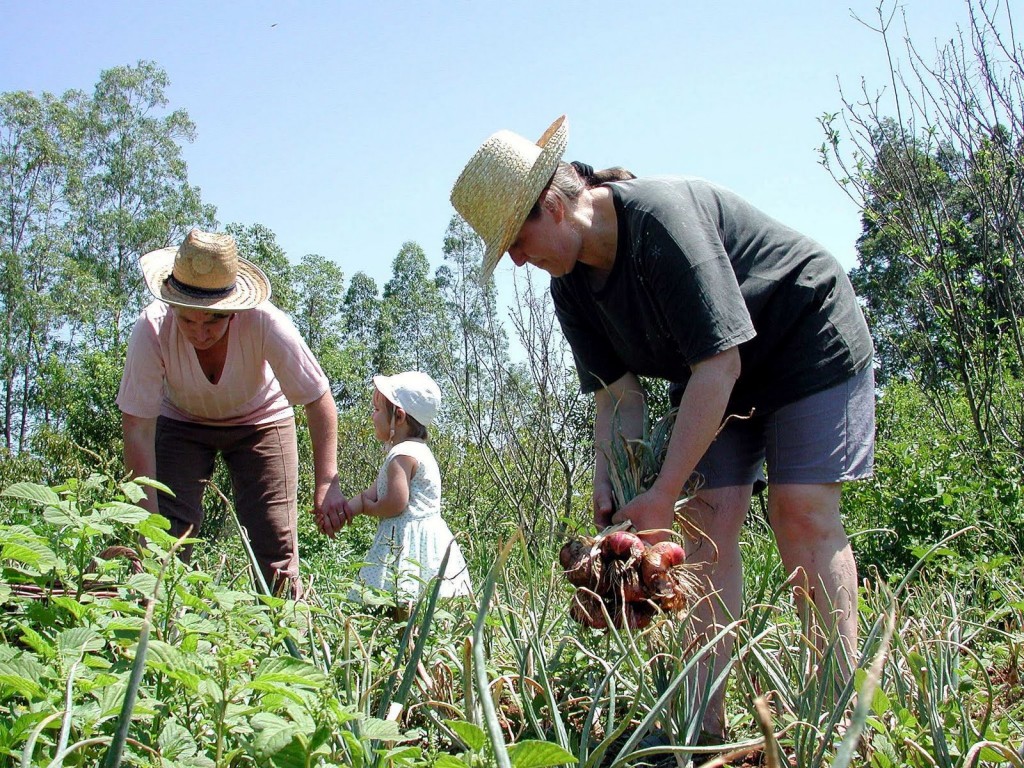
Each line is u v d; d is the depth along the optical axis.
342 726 1.82
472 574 4.43
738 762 2.48
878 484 6.02
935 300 8.02
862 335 3.06
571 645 2.98
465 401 9.49
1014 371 8.42
